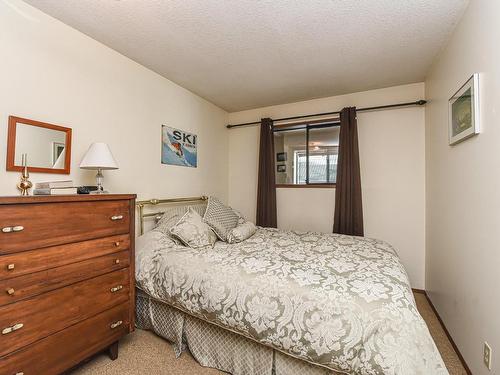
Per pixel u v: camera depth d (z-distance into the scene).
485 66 1.41
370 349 1.09
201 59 2.39
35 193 1.52
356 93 3.21
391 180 3.03
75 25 1.88
